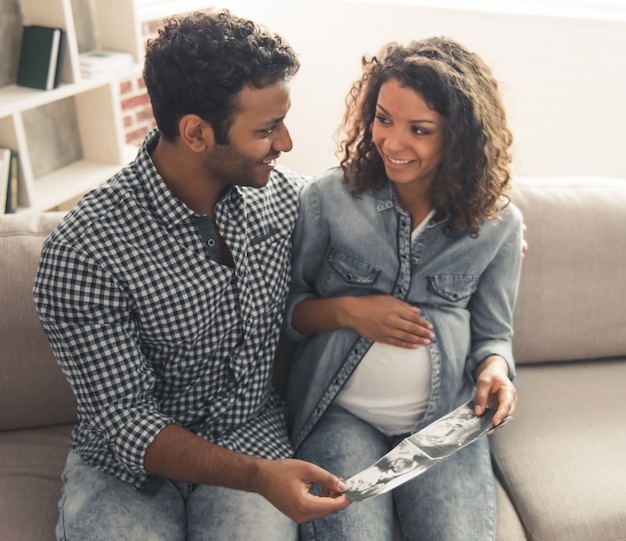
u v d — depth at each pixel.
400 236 1.39
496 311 1.47
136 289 1.21
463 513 1.31
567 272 1.66
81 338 1.20
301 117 3.72
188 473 1.19
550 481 1.42
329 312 1.41
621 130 3.18
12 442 1.49
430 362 1.40
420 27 3.31
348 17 3.42
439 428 1.31
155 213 1.23
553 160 3.37
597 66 3.09
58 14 2.49
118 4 2.80
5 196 2.46
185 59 1.12
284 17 3.55
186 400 1.34
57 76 2.55
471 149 1.30
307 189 1.43
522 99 3.27
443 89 1.24
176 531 1.25
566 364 1.75
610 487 1.40
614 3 3.11
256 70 1.13
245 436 1.37
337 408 1.49
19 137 2.43
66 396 1.50
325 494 1.22
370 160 1.38
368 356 1.41
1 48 2.50
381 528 1.28
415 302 1.43
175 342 1.27
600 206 1.69
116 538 1.19
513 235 1.43
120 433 1.20
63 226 1.20
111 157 2.95
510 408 1.32
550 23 3.08
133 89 3.37
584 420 1.56
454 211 1.36
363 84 1.38
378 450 1.42
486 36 3.21
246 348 1.34
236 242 1.28
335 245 1.43
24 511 1.34
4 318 1.43
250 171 1.22
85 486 1.28
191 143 1.18
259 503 1.28
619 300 1.68
